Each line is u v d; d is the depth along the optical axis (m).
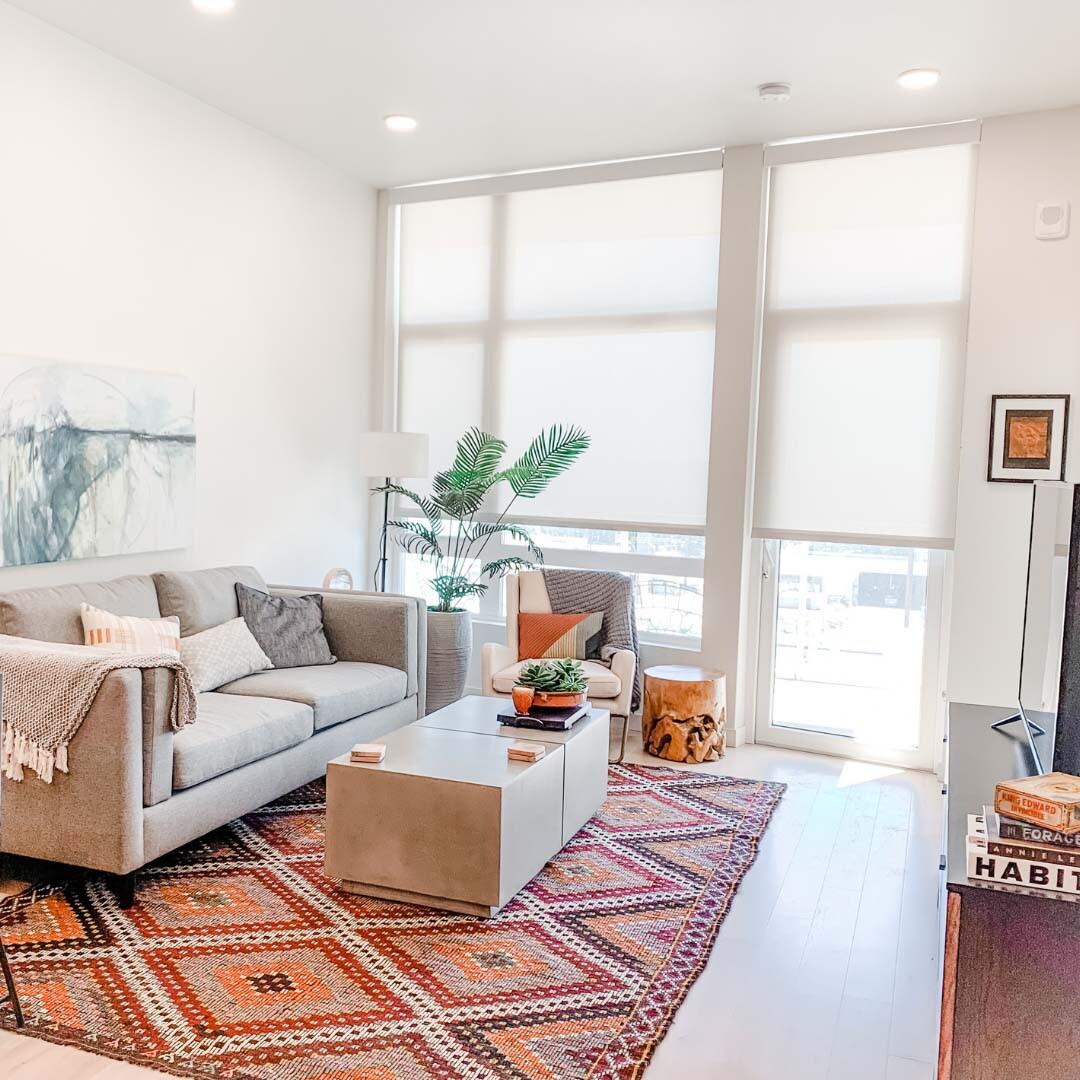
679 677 4.65
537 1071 2.17
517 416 5.50
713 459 4.88
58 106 3.67
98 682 2.80
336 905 2.97
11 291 3.54
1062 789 1.63
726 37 3.57
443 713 3.73
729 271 4.81
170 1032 2.27
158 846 2.94
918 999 2.55
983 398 4.31
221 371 4.57
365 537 5.78
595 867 3.33
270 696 3.74
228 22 3.57
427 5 3.39
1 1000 2.38
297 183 5.00
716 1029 2.39
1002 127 4.25
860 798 4.18
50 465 3.67
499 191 5.41
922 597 4.64
